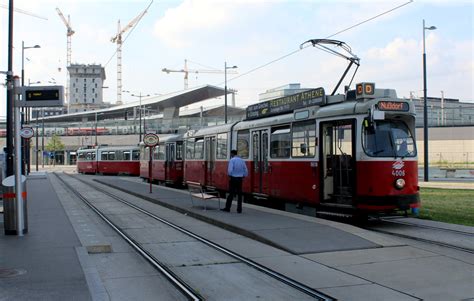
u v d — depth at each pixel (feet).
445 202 61.05
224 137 70.64
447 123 225.97
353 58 53.98
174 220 48.60
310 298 22.16
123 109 408.26
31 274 25.45
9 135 72.74
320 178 46.68
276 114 57.82
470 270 26.89
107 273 27.09
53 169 273.75
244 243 35.53
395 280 24.94
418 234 38.37
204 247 34.53
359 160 42.52
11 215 37.88
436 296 22.18
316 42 54.90
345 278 25.43
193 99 383.24
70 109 643.45
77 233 40.27
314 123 47.88
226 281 25.30
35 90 37.91
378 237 35.55
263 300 21.94
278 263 28.99
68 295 21.70
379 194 41.83
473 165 196.03
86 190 93.86
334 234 36.22
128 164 173.99
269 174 56.49
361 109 42.73
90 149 193.88
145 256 31.14
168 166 101.71
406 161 42.96
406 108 43.57
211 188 75.51
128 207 61.77
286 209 54.39
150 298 22.35
